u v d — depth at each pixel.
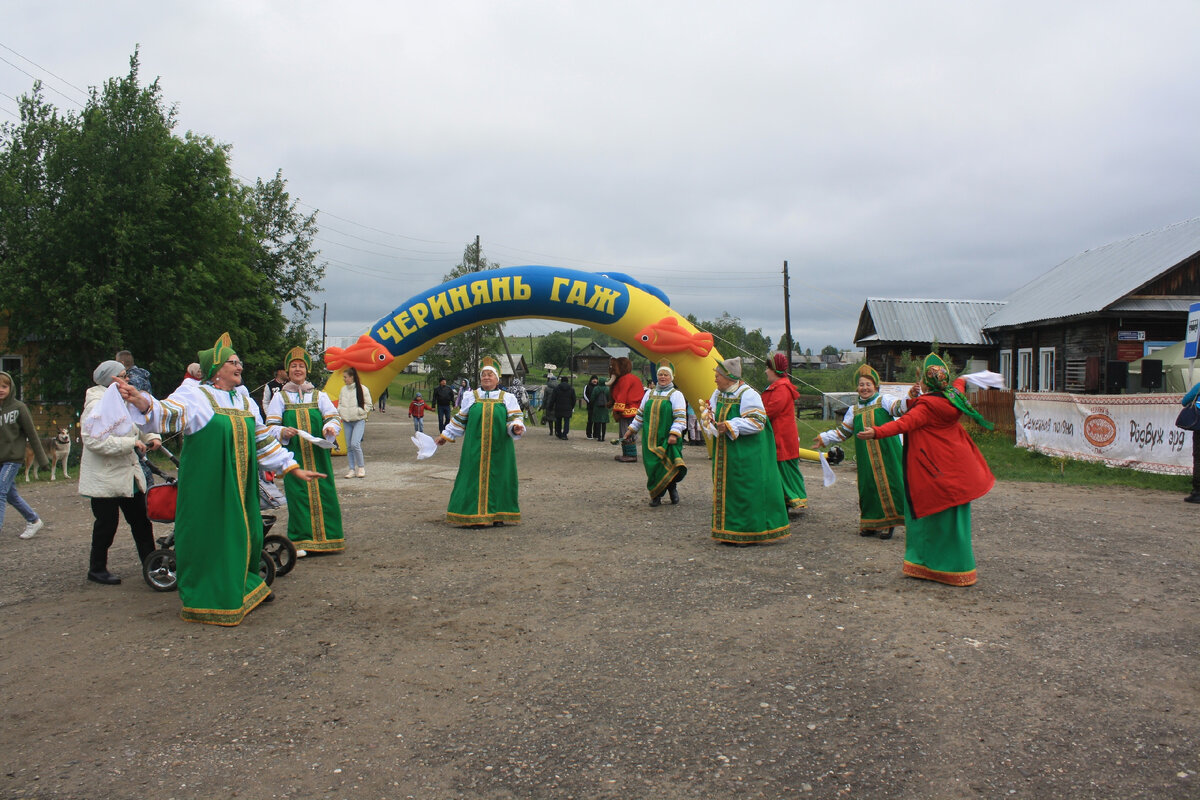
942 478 5.66
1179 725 3.46
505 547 7.16
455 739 3.44
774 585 5.80
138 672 4.19
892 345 28.58
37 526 7.80
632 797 2.95
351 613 5.20
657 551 6.96
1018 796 2.91
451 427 8.30
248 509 5.12
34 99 17.09
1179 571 6.13
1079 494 10.25
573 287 14.66
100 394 7.57
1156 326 20.92
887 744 3.33
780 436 8.47
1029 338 25.39
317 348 26.98
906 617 5.00
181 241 18.11
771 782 3.04
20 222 16.42
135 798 2.96
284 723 3.59
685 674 4.13
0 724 3.58
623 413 14.13
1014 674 4.05
